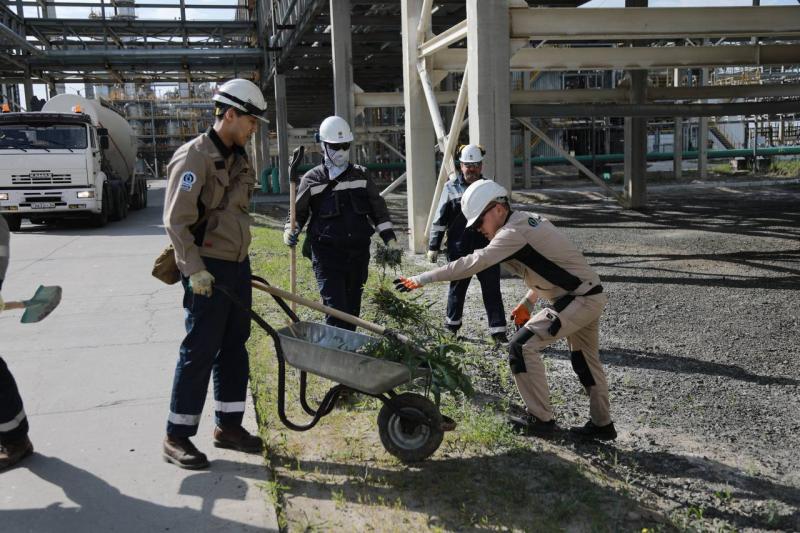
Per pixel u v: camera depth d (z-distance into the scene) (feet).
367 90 114.83
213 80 117.29
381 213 17.60
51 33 96.07
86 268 35.35
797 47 41.52
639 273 32.73
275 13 85.66
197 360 12.46
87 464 12.81
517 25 30.86
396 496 11.87
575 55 40.60
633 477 12.84
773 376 18.29
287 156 100.42
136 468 12.63
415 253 39.24
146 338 21.66
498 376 18.29
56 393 16.66
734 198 71.56
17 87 142.20
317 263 17.17
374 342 13.60
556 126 124.16
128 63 100.58
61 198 54.34
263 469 12.59
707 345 21.12
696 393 17.21
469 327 23.29
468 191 13.78
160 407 15.65
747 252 37.63
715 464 13.37
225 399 13.33
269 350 19.61
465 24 31.71
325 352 12.57
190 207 11.76
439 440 12.87
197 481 12.12
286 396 16.38
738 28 32.68
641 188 62.85
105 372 18.24
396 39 71.20
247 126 12.32
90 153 54.90
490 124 30.81
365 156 129.80
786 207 60.80
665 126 138.10
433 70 38.58
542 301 27.45
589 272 13.60
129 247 43.55
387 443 13.04
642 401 16.75
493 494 11.92
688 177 101.71
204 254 12.42
